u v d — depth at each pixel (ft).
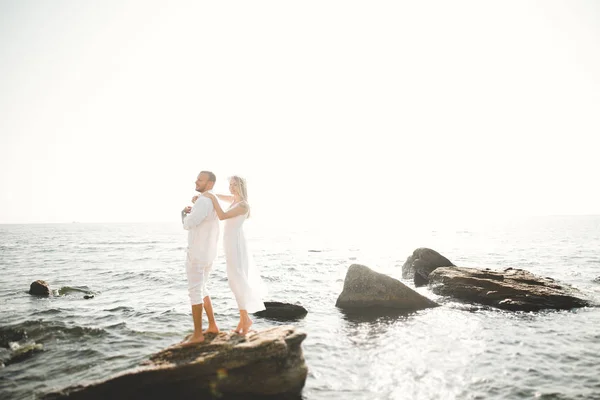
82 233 309.42
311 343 23.62
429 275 44.96
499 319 29.53
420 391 16.52
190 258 16.88
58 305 35.19
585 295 36.45
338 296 39.40
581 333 25.41
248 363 15.48
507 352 21.59
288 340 16.70
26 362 20.11
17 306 34.78
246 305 17.89
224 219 17.22
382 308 34.06
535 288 36.22
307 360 20.54
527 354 21.22
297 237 209.87
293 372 16.22
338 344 23.39
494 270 43.88
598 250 95.71
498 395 16.05
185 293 41.96
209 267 17.72
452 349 22.24
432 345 22.98
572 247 107.65
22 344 23.54
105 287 46.52
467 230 269.44
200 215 16.33
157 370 14.89
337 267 69.51
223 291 42.63
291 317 30.78
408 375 18.34
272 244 147.23
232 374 15.57
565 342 23.43
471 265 69.05
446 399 15.72
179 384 15.37
